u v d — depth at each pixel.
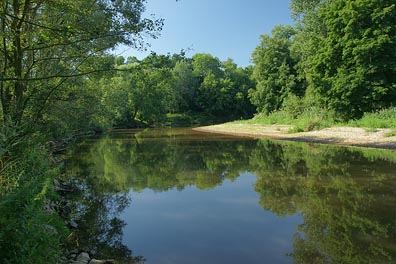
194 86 85.12
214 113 83.06
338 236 7.01
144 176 14.14
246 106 85.38
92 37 8.38
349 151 19.44
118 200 10.30
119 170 15.57
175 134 40.88
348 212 8.54
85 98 14.95
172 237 7.30
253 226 7.86
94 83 15.01
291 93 48.94
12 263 3.92
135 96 61.03
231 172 14.72
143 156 20.53
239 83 89.75
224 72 96.25
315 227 7.61
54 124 15.67
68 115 15.60
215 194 10.96
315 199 9.84
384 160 15.91
